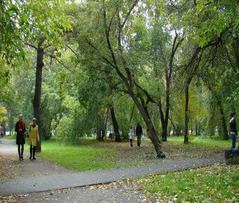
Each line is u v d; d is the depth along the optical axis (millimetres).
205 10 13430
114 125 46438
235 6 12859
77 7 23094
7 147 40938
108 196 12281
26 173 17797
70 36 23562
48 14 10781
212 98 37844
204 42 13906
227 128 44219
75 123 38656
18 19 10211
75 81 27922
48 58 32000
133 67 25078
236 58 23828
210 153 26031
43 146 38312
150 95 34062
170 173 16484
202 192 11961
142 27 27047
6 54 10938
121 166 19734
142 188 13328
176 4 24594
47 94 49219
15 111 69188
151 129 24312
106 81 26375
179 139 49500
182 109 46969
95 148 34125
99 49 23672
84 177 16172
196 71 28516
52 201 11680
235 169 16500
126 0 23375
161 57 33156
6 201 11711
